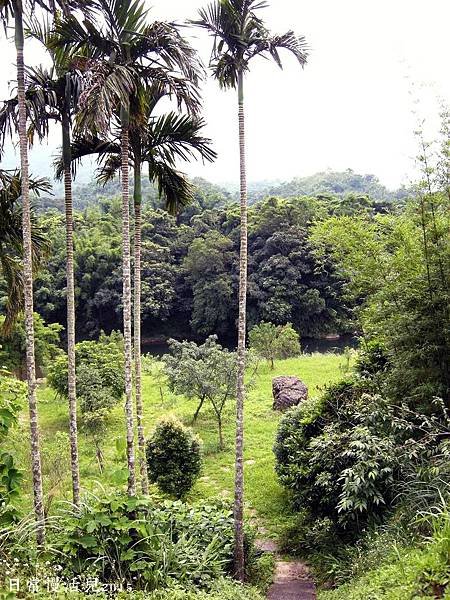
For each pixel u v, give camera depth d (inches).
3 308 921.5
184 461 367.9
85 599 159.5
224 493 387.9
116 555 194.5
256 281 1246.3
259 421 558.9
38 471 211.5
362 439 248.8
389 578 170.7
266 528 331.3
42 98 234.7
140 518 212.1
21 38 204.7
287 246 1232.8
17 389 401.7
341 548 266.1
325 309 1242.0
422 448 234.4
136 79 228.2
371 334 361.4
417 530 202.4
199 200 1690.5
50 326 724.0
